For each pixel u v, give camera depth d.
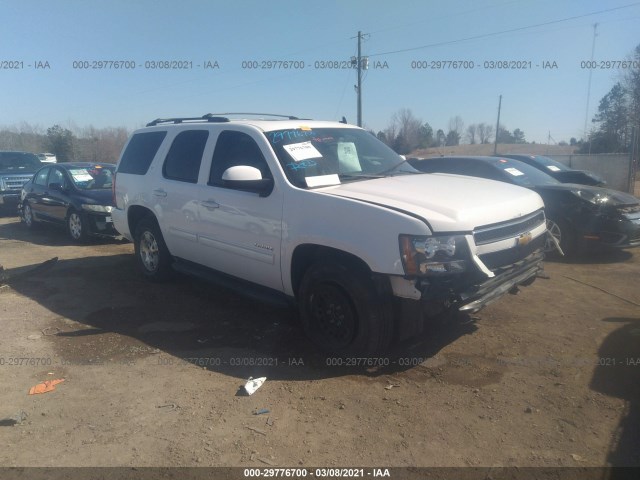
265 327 5.14
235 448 3.20
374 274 3.88
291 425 3.43
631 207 7.55
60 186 10.38
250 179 4.45
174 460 3.10
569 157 18.92
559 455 3.08
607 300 5.77
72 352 4.62
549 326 5.01
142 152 6.59
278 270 4.62
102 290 6.44
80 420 3.54
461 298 3.77
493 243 4.05
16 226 12.43
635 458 3.04
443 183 4.75
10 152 15.39
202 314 5.53
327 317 4.35
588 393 3.76
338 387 3.91
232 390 3.91
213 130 5.53
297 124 5.28
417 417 3.49
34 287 6.64
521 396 3.73
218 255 5.30
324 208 4.17
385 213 3.84
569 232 7.68
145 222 6.49
